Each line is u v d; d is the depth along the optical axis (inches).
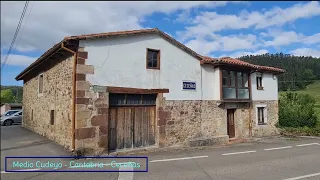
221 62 494.6
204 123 493.7
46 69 492.7
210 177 229.0
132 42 408.5
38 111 539.2
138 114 418.3
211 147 441.7
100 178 236.2
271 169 247.3
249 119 579.8
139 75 412.8
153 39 434.9
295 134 550.9
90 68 362.0
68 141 362.0
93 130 358.6
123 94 403.5
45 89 491.2
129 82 399.9
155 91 430.3
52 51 380.2
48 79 474.9
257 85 610.5
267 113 616.1
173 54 459.8
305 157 269.4
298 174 219.9
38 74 552.4
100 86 369.4
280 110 617.6
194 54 485.7
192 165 286.0
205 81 503.8
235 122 560.7
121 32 388.2
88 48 362.9
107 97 374.9
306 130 384.8
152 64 435.2
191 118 474.9
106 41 380.5
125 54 398.9
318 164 235.9
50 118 449.1
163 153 379.2
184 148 428.1
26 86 682.2
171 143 443.2
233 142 510.0
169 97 447.8
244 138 560.7
